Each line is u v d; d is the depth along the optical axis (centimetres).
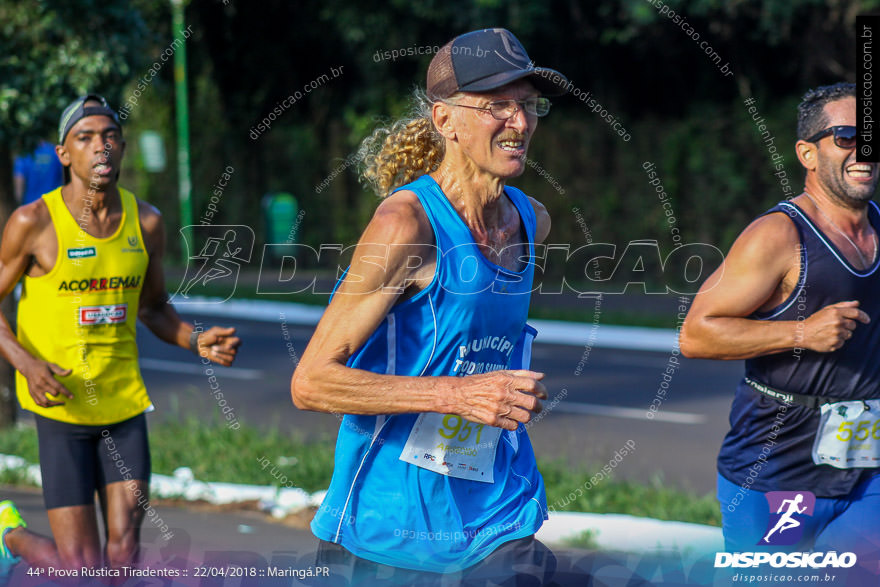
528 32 6094
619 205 6016
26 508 1898
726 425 2791
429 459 964
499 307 962
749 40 6122
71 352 1295
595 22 6247
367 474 977
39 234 1291
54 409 1293
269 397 3152
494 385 874
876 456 1172
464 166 966
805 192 1203
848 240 1161
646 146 5988
